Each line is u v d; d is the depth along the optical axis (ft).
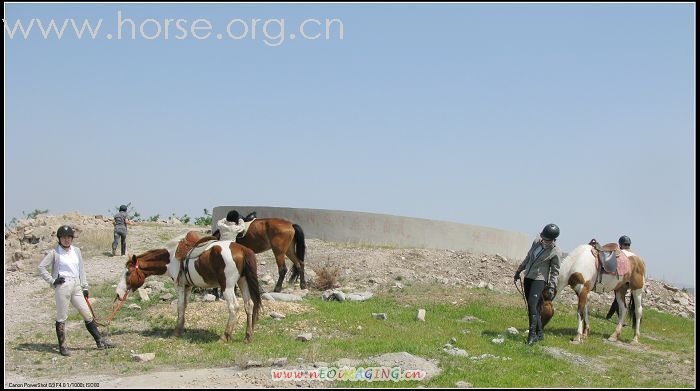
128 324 41.55
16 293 51.26
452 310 47.24
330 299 49.03
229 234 48.32
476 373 31.04
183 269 37.81
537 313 39.37
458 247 77.20
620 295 43.88
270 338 37.42
